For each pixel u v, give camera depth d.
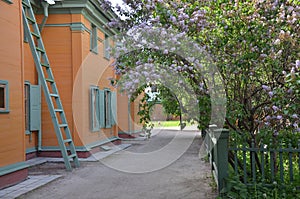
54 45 8.98
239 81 4.50
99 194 4.85
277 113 4.06
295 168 4.97
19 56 6.02
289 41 4.18
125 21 4.47
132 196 4.66
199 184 5.22
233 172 4.13
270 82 4.39
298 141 3.85
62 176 6.33
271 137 4.24
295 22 4.17
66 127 7.45
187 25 4.17
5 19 5.63
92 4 9.23
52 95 7.21
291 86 3.73
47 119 8.95
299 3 4.27
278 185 3.84
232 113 4.23
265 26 4.30
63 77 8.95
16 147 5.75
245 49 4.38
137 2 4.41
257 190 3.84
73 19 8.95
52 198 4.68
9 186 5.41
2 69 5.48
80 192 5.01
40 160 8.20
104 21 10.39
